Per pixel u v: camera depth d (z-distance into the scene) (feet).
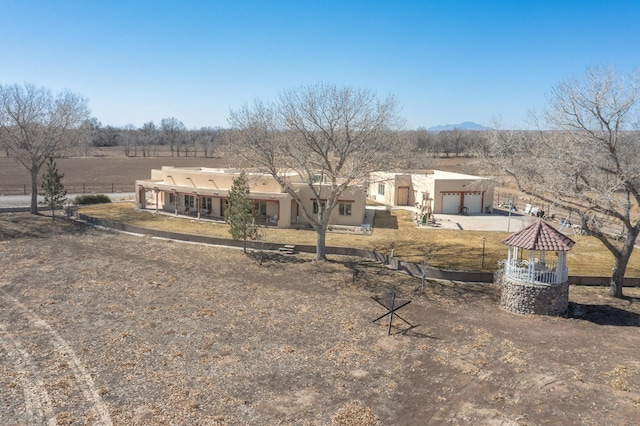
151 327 63.82
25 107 145.59
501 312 72.69
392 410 44.96
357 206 135.74
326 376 51.44
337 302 75.41
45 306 70.74
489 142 87.04
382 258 99.91
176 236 117.39
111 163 353.31
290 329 64.18
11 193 198.29
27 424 41.98
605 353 57.98
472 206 160.66
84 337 60.13
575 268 95.86
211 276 87.97
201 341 59.77
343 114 93.40
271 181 134.41
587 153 71.82
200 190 141.90
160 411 44.16
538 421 43.19
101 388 48.03
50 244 110.11
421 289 82.58
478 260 100.17
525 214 155.94
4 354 55.01
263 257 101.91
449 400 46.80
